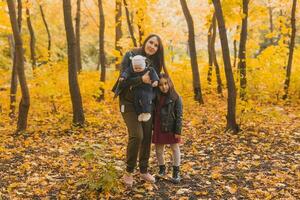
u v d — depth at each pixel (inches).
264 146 309.3
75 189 211.5
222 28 347.6
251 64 446.6
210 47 642.8
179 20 1107.9
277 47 544.1
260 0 756.0
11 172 246.2
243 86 381.4
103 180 202.8
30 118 454.0
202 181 228.1
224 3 424.5
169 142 223.1
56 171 247.0
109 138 346.3
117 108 512.1
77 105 392.2
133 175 232.2
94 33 1070.4
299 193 212.7
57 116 427.2
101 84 522.3
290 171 247.6
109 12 768.3
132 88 203.0
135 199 200.1
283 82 553.6
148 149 217.5
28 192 209.6
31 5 621.9
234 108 353.4
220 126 380.5
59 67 487.2
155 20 781.9
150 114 203.3
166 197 204.2
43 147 314.8
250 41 607.8
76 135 357.7
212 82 625.3
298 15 806.5
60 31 1032.2
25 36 911.0
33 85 474.3
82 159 268.5
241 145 311.9
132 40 599.2
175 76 565.6
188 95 522.6
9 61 905.5
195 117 436.8
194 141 327.9
